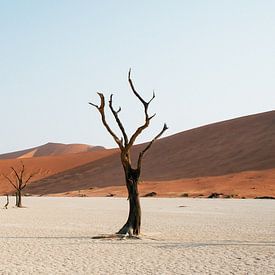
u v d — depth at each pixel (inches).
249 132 4082.2
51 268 512.7
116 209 1622.8
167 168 3823.8
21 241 736.3
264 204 1830.7
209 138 4234.7
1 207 1812.3
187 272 487.2
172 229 912.9
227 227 950.4
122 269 506.3
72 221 1122.7
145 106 770.8
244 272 483.2
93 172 4340.6
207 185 2933.1
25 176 4948.3
